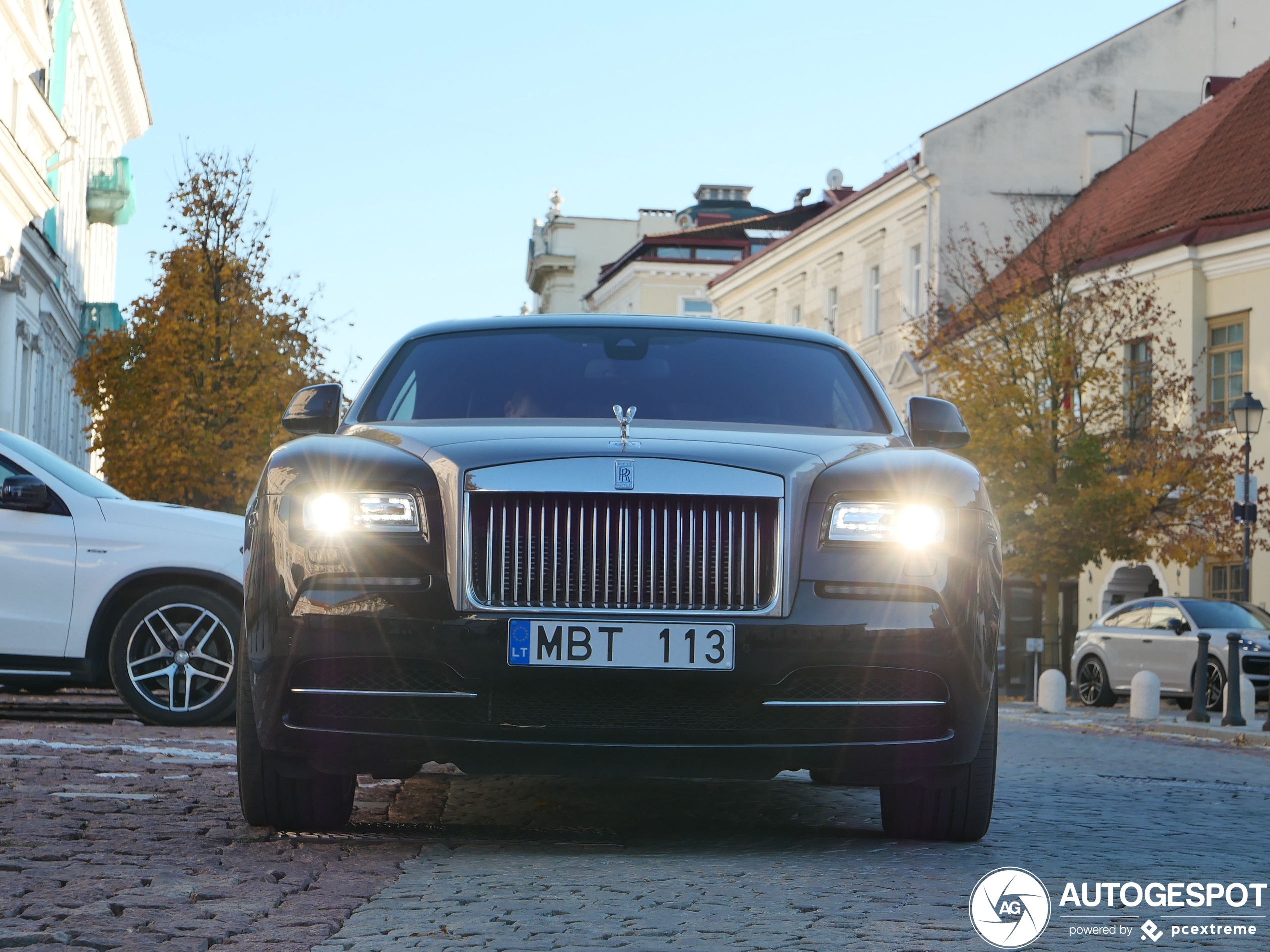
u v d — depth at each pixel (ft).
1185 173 106.63
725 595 16.94
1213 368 96.32
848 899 15.60
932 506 17.56
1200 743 48.80
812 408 21.15
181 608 32.71
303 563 17.19
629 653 16.71
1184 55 135.85
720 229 222.07
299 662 17.11
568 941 13.44
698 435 18.13
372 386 21.43
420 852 17.94
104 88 159.63
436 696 16.89
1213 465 90.53
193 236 102.47
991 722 19.26
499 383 21.16
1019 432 92.32
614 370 21.44
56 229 128.88
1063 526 89.51
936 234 132.26
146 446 99.25
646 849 18.76
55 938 12.85
